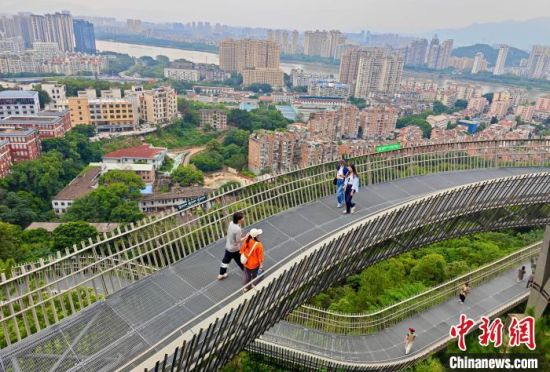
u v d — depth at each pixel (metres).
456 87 193.88
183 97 160.88
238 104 164.12
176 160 100.50
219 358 11.88
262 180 18.86
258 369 20.58
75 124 113.44
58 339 11.12
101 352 10.84
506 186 21.38
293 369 20.48
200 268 14.80
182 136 122.81
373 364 19.25
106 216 62.16
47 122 90.62
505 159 28.41
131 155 89.44
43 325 15.12
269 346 20.20
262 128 127.44
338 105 175.50
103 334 11.48
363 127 130.25
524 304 25.38
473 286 26.30
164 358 8.73
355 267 18.02
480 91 198.50
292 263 12.37
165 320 12.12
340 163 20.34
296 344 20.44
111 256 13.26
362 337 21.56
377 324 22.08
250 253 12.04
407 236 19.72
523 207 23.64
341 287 32.69
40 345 10.85
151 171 82.69
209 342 10.27
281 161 95.69
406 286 30.98
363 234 16.31
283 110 159.50
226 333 11.12
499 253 39.09
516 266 28.45
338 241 14.63
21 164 72.38
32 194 69.25
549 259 20.94
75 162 87.62
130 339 11.34
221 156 101.75
